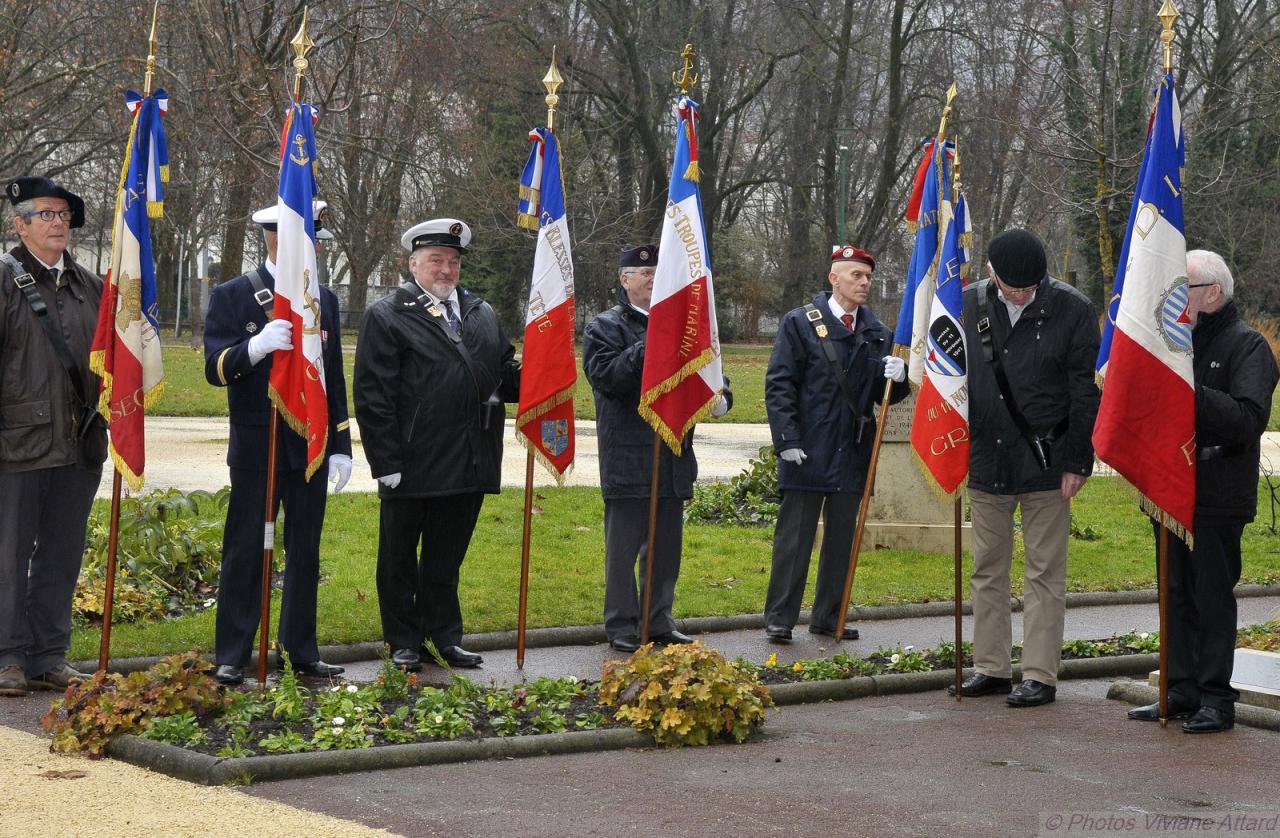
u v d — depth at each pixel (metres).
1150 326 6.50
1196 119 25.53
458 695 6.46
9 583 6.88
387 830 4.79
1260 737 6.47
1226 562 6.61
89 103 27.47
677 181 7.70
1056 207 24.34
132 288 6.68
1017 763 5.89
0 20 25.03
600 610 9.17
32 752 5.78
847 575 8.63
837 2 42.41
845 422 8.73
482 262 44.84
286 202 6.84
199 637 8.00
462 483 7.63
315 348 6.84
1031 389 7.22
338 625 8.40
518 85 36.34
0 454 6.90
